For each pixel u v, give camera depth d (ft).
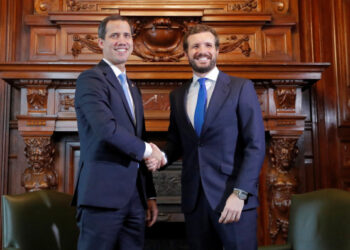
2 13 12.36
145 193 6.62
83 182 5.96
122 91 6.45
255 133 6.53
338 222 7.24
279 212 11.09
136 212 6.35
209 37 7.04
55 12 11.81
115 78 6.47
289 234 7.93
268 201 11.46
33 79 10.74
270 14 12.22
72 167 11.68
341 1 12.82
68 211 8.38
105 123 5.77
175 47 12.11
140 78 10.90
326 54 12.66
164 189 11.61
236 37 12.35
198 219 6.63
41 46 12.15
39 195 8.15
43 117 10.85
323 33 12.75
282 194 11.09
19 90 12.16
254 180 6.23
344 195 7.47
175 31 12.06
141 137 6.77
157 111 11.37
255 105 6.78
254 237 6.41
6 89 12.00
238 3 12.66
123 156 6.13
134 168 6.24
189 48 7.09
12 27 12.32
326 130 12.35
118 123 6.22
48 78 10.69
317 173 12.15
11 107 12.09
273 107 11.45
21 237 7.40
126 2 12.35
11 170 11.86
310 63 10.86
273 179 11.22
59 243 7.97
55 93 11.28
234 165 6.63
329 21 12.79
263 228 11.44
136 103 6.88
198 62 7.00
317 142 12.31
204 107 6.97
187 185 6.86
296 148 11.32
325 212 7.49
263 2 12.76
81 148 6.27
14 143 11.94
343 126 12.30
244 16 12.21
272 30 12.59
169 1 12.42
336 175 12.16
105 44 6.72
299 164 12.08
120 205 5.94
